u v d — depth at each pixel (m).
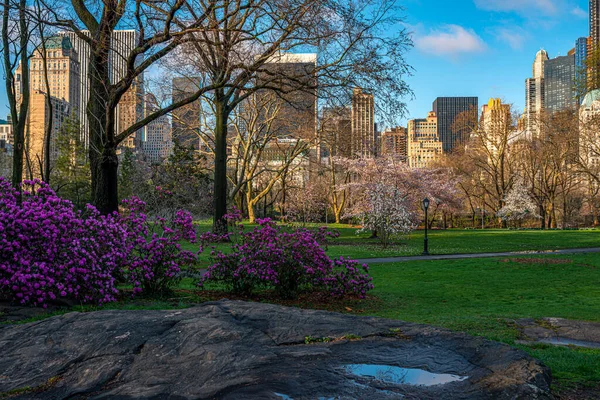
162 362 4.05
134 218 11.40
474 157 62.53
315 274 11.60
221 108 28.39
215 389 3.43
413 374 3.75
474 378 3.66
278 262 11.30
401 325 5.27
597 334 7.83
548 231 49.00
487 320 9.12
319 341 4.67
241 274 11.43
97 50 12.73
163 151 59.62
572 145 53.03
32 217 8.80
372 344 4.55
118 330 4.87
